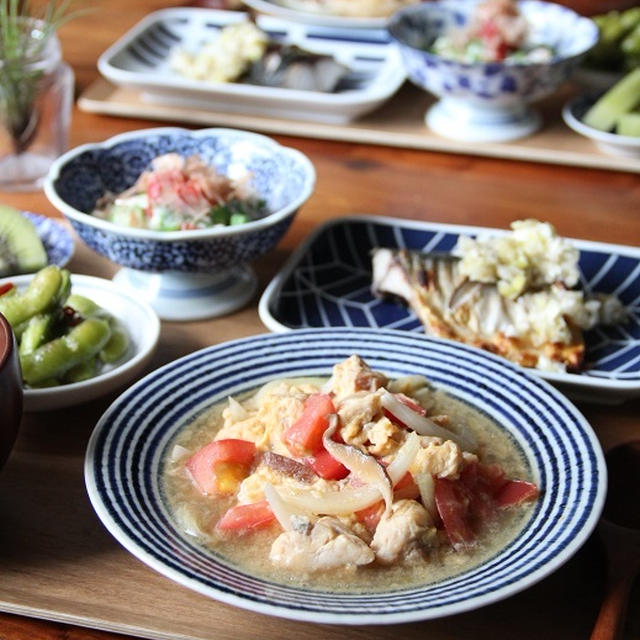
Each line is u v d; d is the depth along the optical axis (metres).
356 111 1.04
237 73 1.08
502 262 0.80
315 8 1.26
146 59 1.14
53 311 0.73
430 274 0.80
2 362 0.61
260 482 0.64
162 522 0.62
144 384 0.69
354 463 0.63
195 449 0.67
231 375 0.71
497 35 1.09
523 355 0.77
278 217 0.78
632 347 0.79
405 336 0.73
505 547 0.62
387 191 0.97
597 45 1.14
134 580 0.63
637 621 0.61
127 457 0.65
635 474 0.68
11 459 0.69
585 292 0.82
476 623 0.61
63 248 0.84
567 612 0.62
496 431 0.68
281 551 0.61
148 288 0.81
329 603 0.58
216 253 0.77
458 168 1.01
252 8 1.33
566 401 0.68
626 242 0.91
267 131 1.06
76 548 0.64
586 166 1.02
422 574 0.60
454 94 1.02
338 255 0.86
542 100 1.11
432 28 1.15
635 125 1.02
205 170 0.83
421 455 0.63
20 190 0.95
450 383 0.71
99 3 1.31
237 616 0.61
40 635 0.61
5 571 0.63
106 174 0.86
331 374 0.72
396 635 0.61
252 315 0.81
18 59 0.93
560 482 0.64
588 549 0.64
